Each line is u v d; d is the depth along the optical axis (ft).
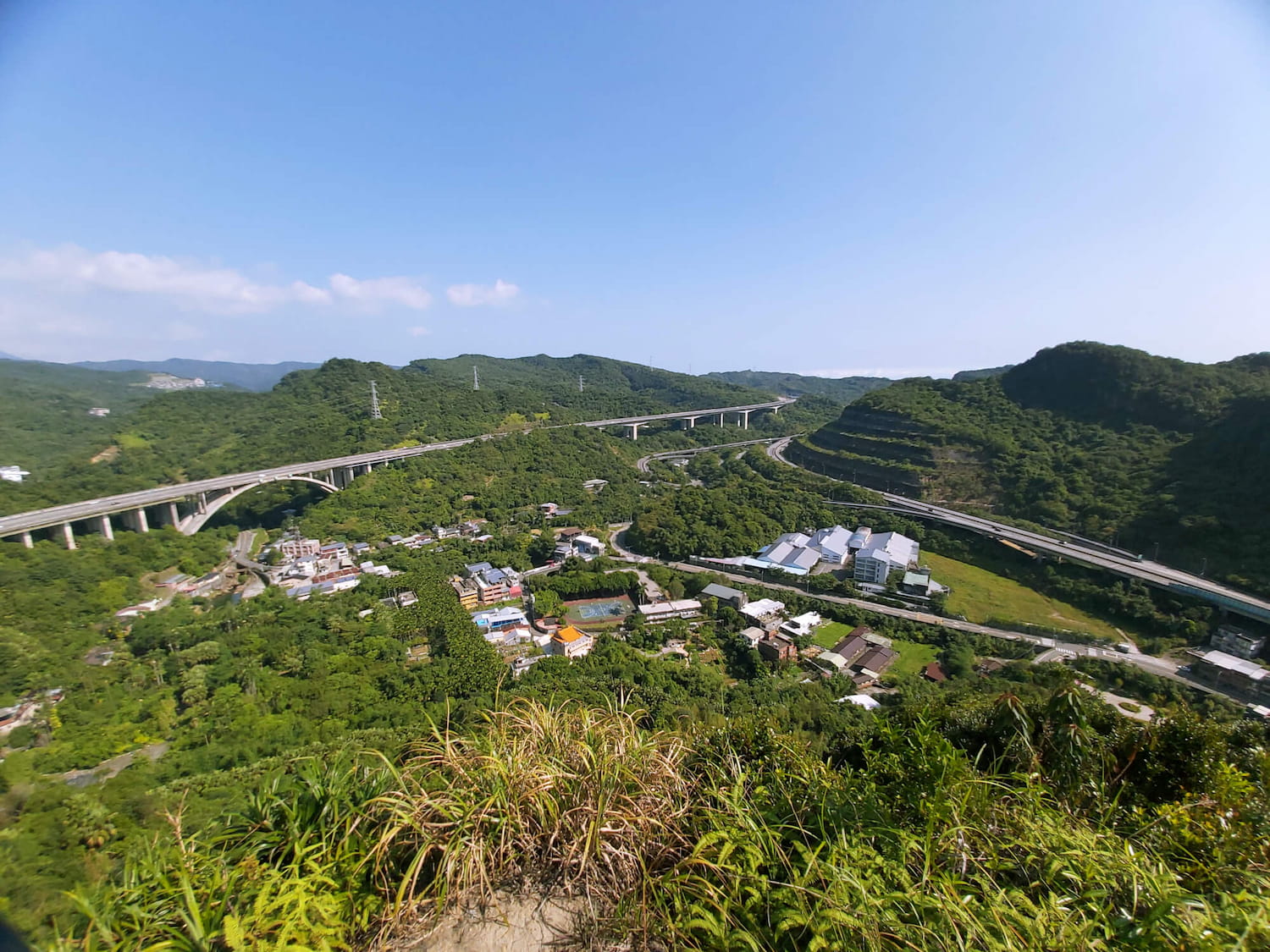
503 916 12.18
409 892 12.14
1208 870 14.15
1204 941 10.41
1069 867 13.00
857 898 11.22
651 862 13.26
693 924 11.07
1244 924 10.90
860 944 10.64
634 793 14.28
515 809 13.39
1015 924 11.24
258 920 10.62
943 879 12.01
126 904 11.01
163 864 11.85
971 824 13.71
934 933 10.67
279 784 14.30
